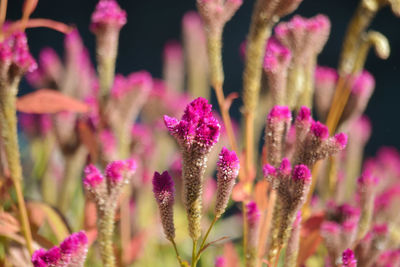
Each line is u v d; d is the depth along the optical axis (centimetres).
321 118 106
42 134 135
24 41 89
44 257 83
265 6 93
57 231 96
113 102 103
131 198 115
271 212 92
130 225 115
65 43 114
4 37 95
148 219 133
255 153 109
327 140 86
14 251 96
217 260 97
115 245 100
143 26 888
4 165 95
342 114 104
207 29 96
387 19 749
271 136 88
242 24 790
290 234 88
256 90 95
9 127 90
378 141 643
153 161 136
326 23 97
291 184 85
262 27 94
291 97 96
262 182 92
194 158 83
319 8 812
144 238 105
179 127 82
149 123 136
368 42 101
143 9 898
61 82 114
